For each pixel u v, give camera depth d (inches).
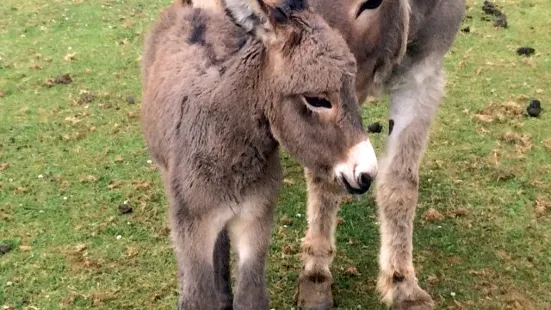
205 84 54.4
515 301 69.7
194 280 55.6
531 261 75.9
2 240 77.2
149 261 74.7
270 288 72.1
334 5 58.6
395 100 68.6
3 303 68.4
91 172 90.0
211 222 55.2
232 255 75.2
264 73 50.6
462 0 67.5
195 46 59.9
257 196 55.6
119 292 70.3
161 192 86.2
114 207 83.5
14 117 102.0
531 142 97.3
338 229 81.5
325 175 50.8
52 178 88.5
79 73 116.1
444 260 76.4
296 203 85.7
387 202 67.6
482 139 98.7
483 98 109.0
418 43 65.9
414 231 81.0
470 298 70.7
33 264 73.7
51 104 106.0
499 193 87.4
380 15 60.5
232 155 53.0
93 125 100.7
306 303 68.9
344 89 48.1
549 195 86.5
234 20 48.3
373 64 62.9
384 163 68.8
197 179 53.5
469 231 80.9
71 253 75.4
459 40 128.6
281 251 77.1
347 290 72.1
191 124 54.0
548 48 125.6
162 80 60.6
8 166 90.4
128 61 120.7
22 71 115.8
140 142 96.8
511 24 135.9
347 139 48.6
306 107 49.0
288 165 93.6
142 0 149.3
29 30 132.3
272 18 48.3
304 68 47.9
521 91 111.0
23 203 83.5
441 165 93.0
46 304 68.6
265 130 52.7
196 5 68.6
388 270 67.5
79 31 132.3
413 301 66.4
